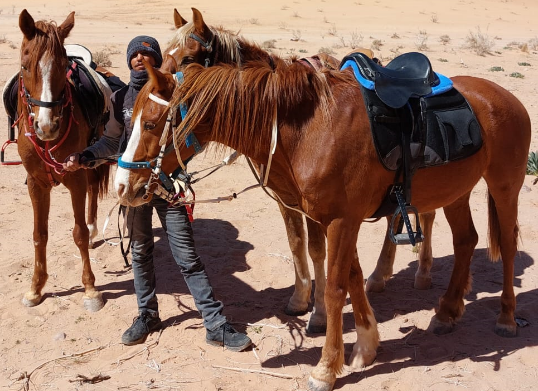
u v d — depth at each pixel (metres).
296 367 3.99
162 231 6.48
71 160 4.10
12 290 5.11
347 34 25.52
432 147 3.68
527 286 5.13
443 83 3.88
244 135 3.60
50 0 33.16
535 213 6.66
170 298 5.02
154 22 26.84
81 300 4.96
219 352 4.19
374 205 3.75
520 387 3.68
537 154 8.43
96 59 15.64
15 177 7.98
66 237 6.21
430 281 5.16
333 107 3.47
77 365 4.06
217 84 3.46
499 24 32.84
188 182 3.72
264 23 28.05
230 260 5.73
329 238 3.58
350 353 4.16
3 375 3.96
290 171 3.63
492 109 4.04
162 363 4.06
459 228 4.42
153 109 3.41
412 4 38.00
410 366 3.96
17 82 4.89
